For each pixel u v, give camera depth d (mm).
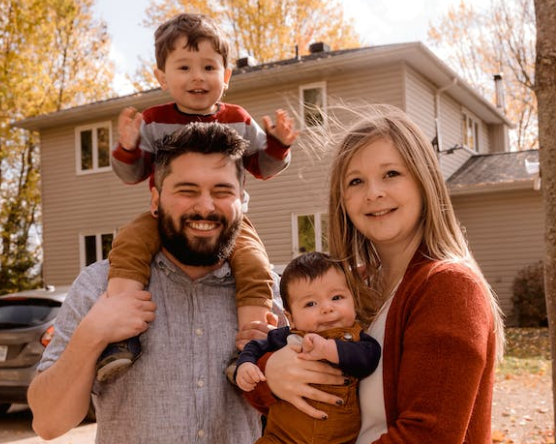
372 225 2275
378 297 2408
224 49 3381
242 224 2811
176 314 2447
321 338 2180
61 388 2199
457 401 1808
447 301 1905
